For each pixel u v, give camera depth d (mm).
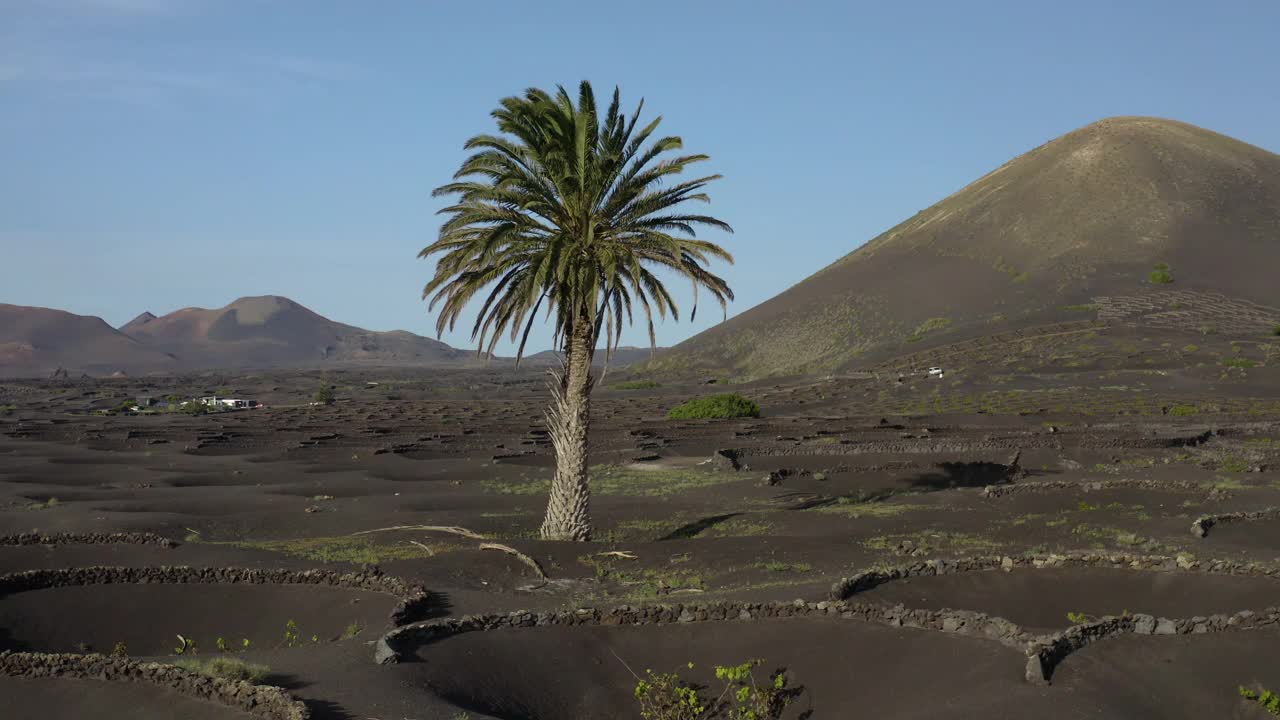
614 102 30234
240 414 110000
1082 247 162750
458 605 22188
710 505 40844
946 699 16422
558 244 29250
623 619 19828
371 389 187750
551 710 17188
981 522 33406
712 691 17719
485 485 48156
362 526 35375
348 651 18094
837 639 18812
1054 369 103625
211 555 27984
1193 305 128875
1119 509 35062
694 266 30859
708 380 148000
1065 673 17125
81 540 29031
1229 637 18609
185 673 15992
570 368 31078
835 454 56281
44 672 16672
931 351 126000
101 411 124750
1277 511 32750
